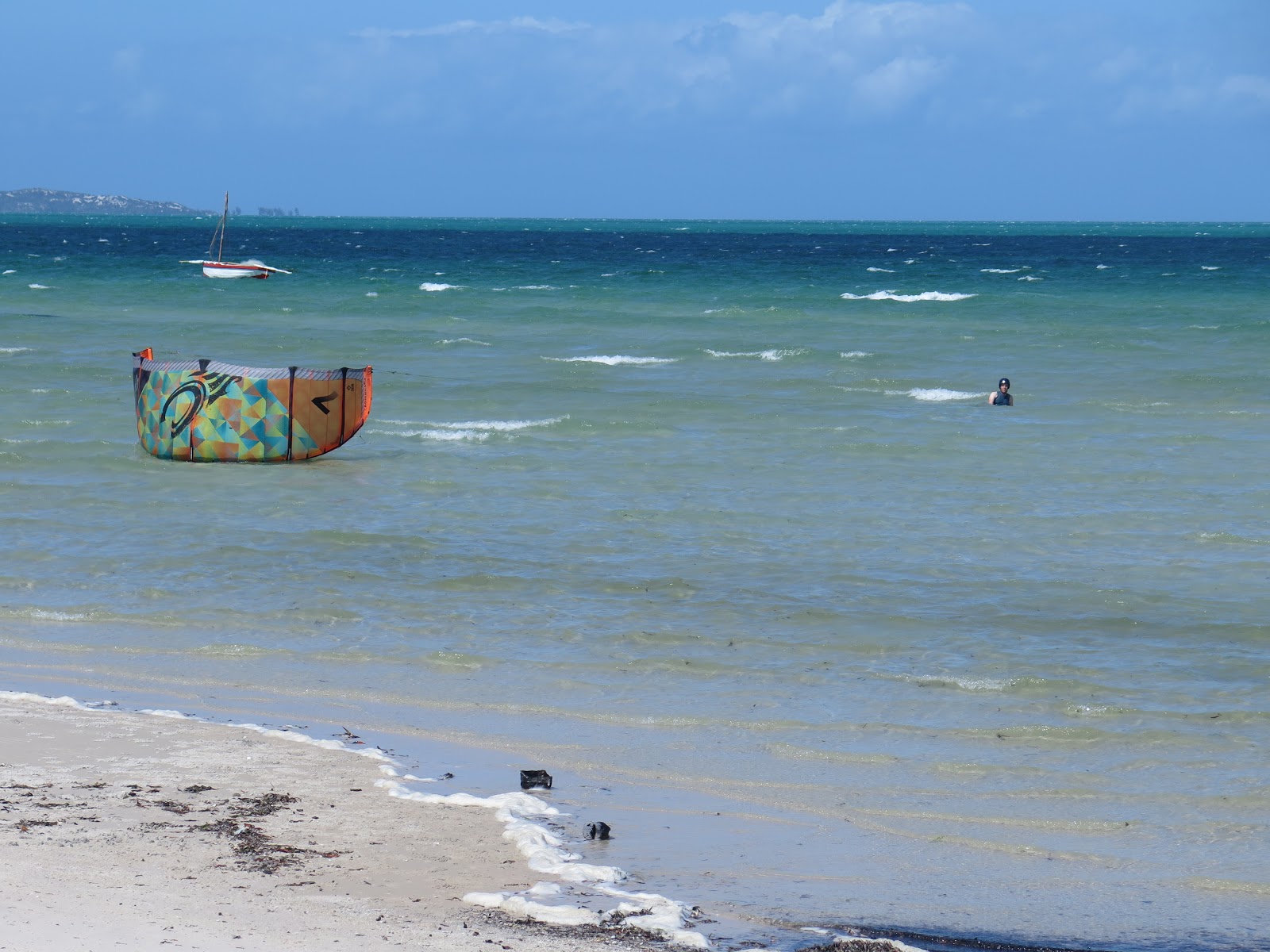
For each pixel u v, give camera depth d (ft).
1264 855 32.99
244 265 341.82
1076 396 129.80
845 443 100.94
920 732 42.06
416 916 27.58
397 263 443.73
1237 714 43.47
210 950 25.16
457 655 49.65
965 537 70.33
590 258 495.82
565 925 27.37
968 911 29.55
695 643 51.62
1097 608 56.75
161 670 48.11
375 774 37.11
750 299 266.36
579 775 38.24
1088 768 39.04
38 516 73.92
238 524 72.13
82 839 31.32
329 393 92.58
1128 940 28.22
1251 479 86.94
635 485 84.84
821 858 32.55
